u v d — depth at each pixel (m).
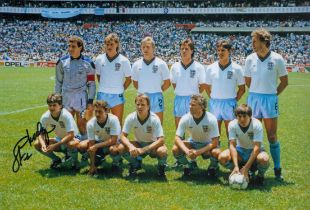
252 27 79.88
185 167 8.66
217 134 8.38
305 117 17.95
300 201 7.12
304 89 31.95
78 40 9.55
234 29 79.88
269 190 7.73
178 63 10.41
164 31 82.62
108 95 10.15
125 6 88.00
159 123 8.56
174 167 9.48
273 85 8.60
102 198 7.12
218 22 83.94
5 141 11.91
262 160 7.81
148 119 8.54
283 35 78.38
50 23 86.19
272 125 8.64
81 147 8.86
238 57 65.62
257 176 8.14
